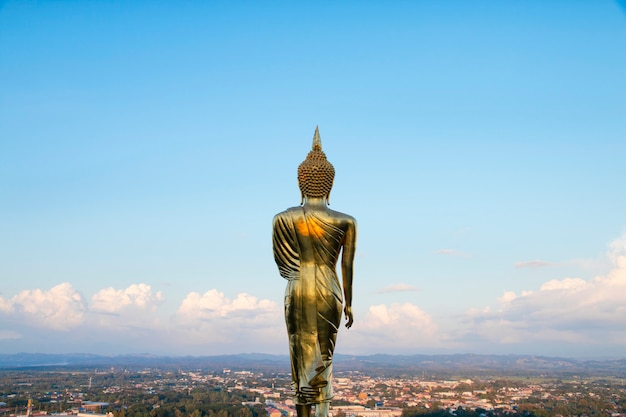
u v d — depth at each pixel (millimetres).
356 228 14703
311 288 14305
